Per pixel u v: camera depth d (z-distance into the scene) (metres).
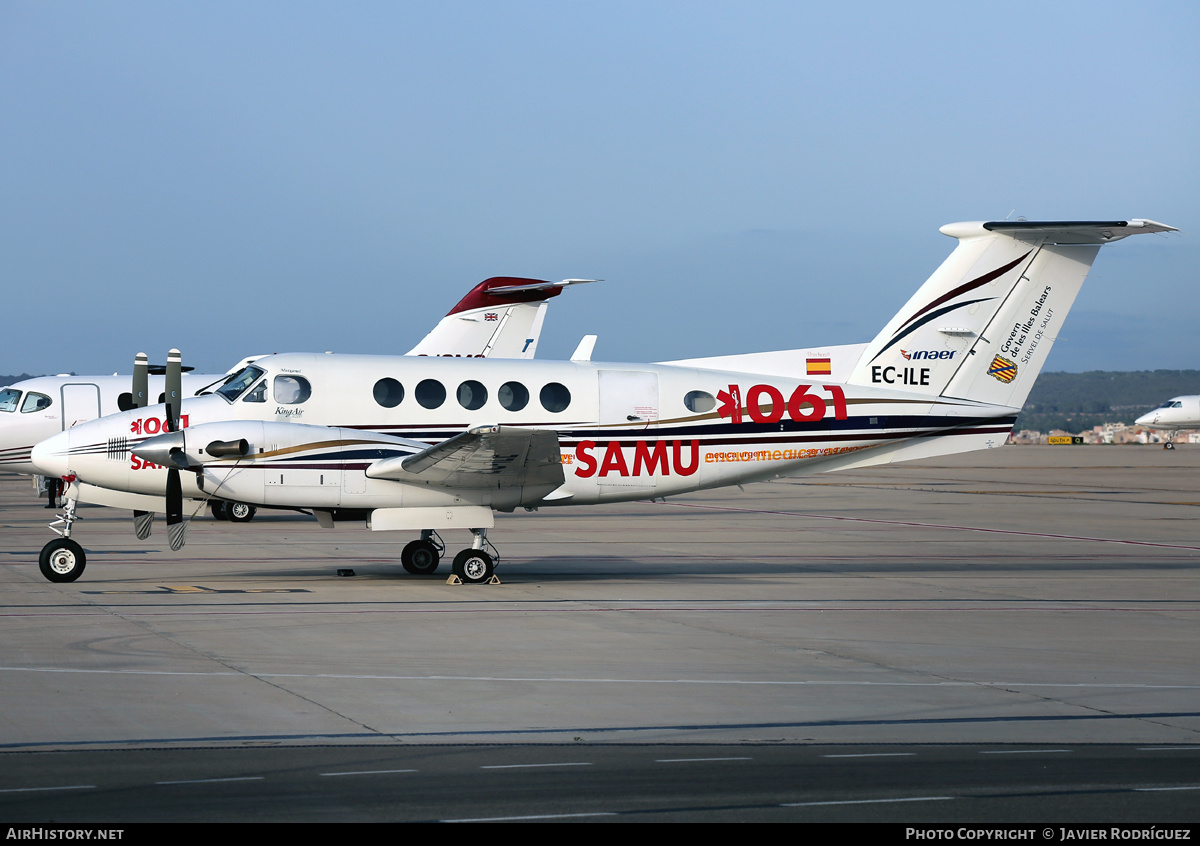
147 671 27.89
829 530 75.00
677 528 76.00
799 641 33.56
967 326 53.34
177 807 18.11
